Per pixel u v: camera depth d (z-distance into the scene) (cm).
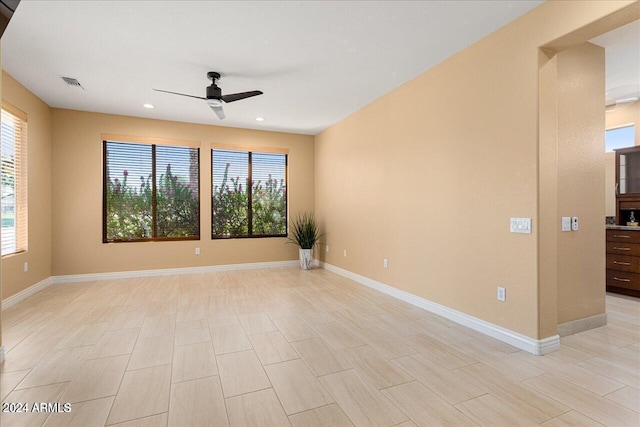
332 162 586
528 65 248
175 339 278
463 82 308
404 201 391
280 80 381
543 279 246
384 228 432
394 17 256
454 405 184
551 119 249
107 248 516
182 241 564
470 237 301
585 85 296
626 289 403
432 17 256
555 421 169
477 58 293
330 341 274
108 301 392
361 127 486
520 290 256
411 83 378
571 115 287
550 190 249
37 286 437
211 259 586
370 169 462
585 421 169
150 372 222
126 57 323
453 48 306
